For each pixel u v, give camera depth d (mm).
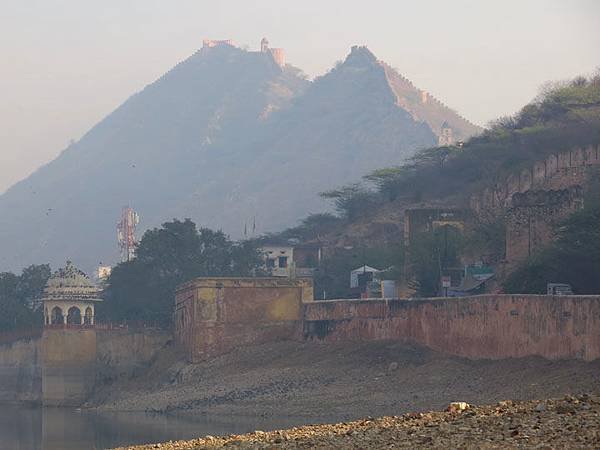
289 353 183875
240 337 191250
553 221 181625
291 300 192125
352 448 71625
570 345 132625
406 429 77625
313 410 152750
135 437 135125
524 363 139000
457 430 73250
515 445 66125
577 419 72562
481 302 149875
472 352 151500
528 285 161875
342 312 179625
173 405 175875
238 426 140125
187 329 198875
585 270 158500
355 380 161250
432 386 147875
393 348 165875
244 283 192000
